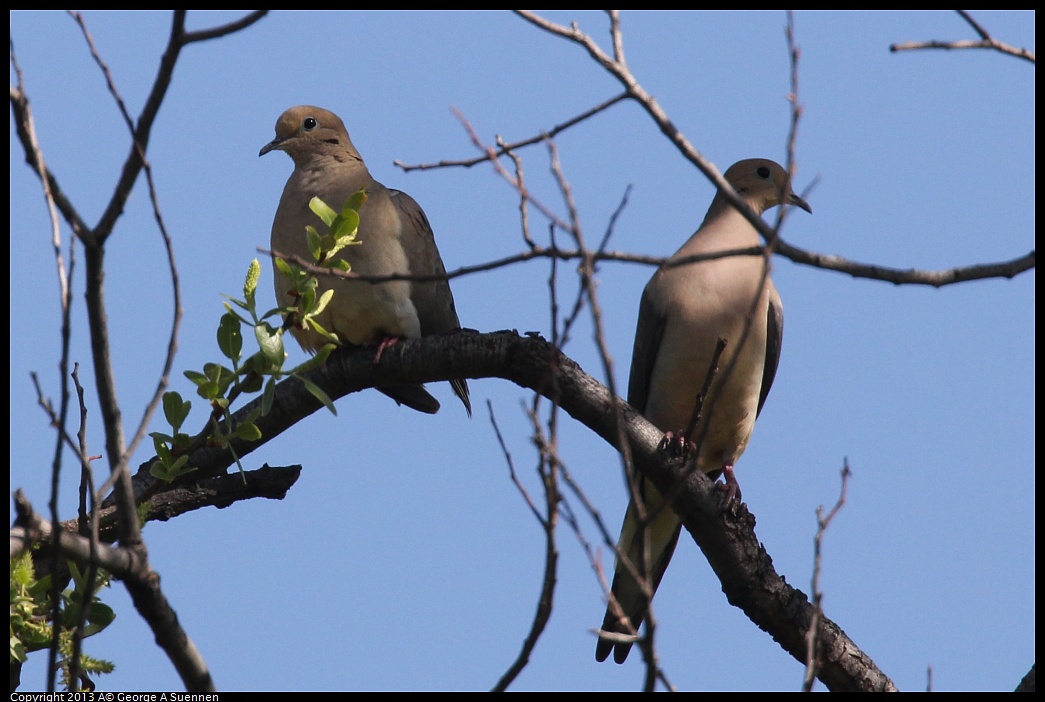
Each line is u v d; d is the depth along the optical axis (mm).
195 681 7254
